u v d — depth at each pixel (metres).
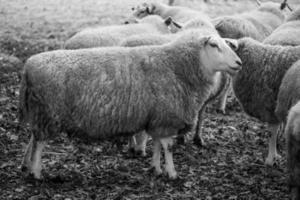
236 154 10.06
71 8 25.95
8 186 7.73
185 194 7.88
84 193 7.67
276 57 9.30
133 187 8.05
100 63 7.99
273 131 9.35
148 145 10.37
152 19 12.94
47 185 7.85
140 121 8.20
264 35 14.03
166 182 8.30
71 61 7.89
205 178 8.59
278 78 9.20
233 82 9.86
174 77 8.27
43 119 7.84
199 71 8.41
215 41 8.33
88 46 11.87
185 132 8.65
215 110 13.06
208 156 9.80
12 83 13.77
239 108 13.52
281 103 8.55
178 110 8.27
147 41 10.03
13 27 21.72
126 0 28.02
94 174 8.52
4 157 9.00
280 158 9.73
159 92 8.14
